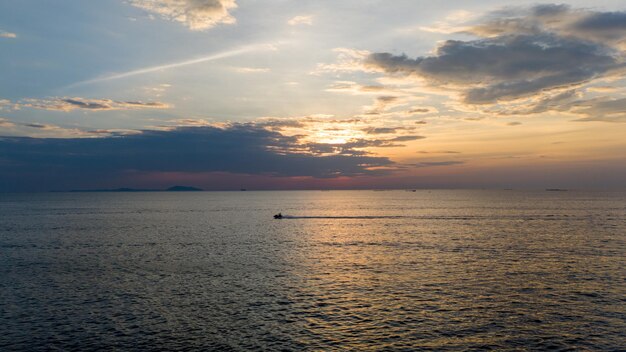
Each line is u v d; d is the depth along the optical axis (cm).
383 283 4731
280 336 3238
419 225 10931
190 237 8656
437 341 3153
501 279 4872
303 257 6319
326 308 3875
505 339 3184
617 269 5344
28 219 13212
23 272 5281
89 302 4050
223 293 4353
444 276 5034
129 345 3067
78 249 7062
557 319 3572
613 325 3434
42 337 3203
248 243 7781
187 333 3291
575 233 8931
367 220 12588
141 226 10925
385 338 3206
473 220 12256
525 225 10662
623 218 12550
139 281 4834
